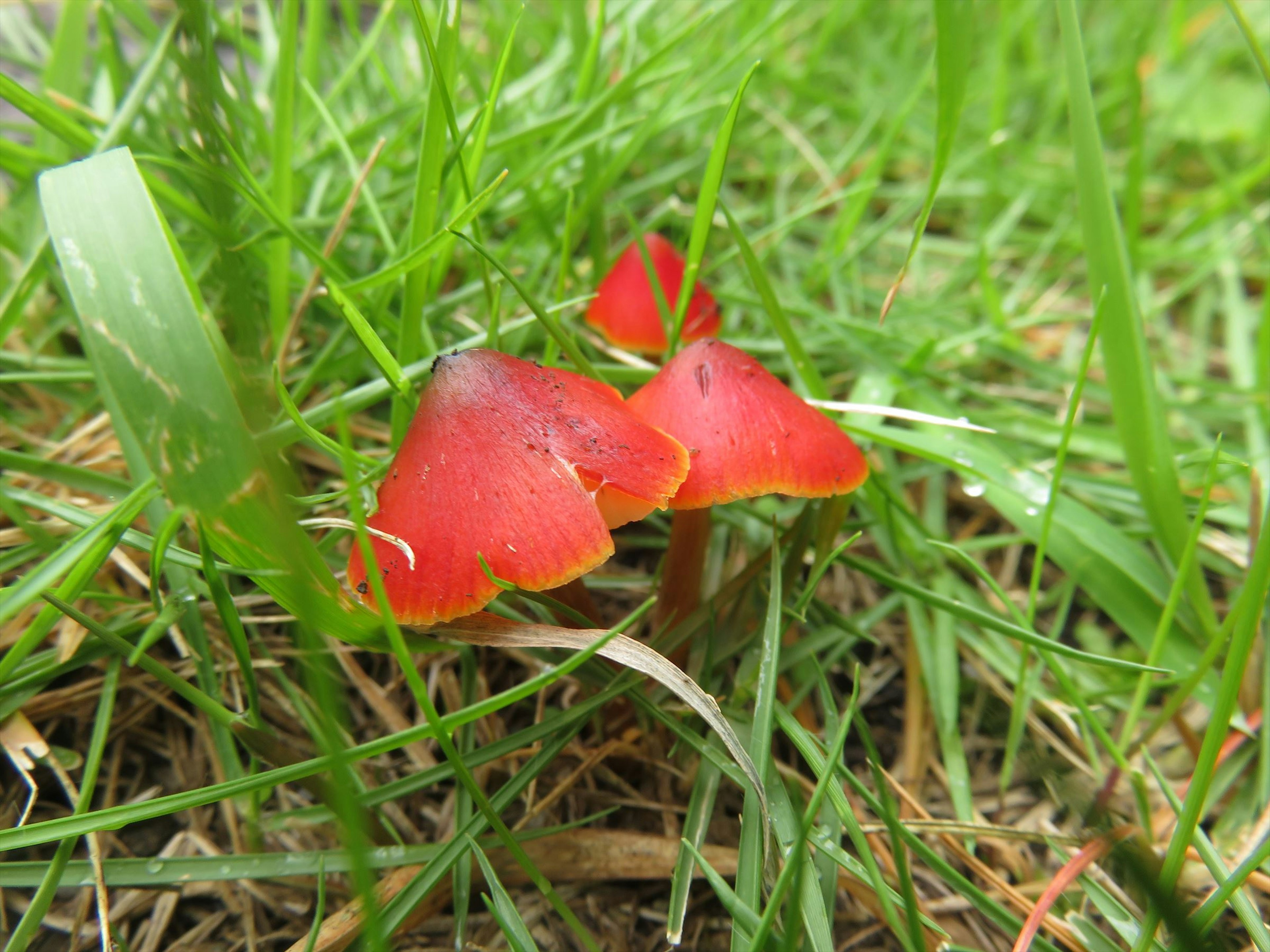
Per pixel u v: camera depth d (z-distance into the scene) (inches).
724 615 4.2
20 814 3.7
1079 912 3.6
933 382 5.7
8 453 3.9
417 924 3.5
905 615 4.8
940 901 3.7
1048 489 4.7
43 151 4.8
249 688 3.1
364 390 4.1
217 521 2.7
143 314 2.6
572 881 3.6
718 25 7.0
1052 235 6.7
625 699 3.9
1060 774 4.0
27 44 7.1
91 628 3.1
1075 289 7.0
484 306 5.3
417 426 3.2
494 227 5.7
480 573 3.0
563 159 5.2
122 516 3.1
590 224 5.6
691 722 3.7
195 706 3.9
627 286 5.0
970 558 4.4
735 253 5.4
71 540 3.2
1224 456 4.7
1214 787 4.0
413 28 7.1
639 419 3.4
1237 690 2.9
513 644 3.2
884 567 4.8
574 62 5.9
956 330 6.2
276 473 3.0
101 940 3.4
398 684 4.1
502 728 4.1
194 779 3.9
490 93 4.0
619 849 3.6
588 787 3.9
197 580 3.7
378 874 3.5
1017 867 3.8
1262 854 2.9
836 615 4.2
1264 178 7.5
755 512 4.7
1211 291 6.7
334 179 5.8
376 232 5.4
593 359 5.3
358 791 3.4
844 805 3.2
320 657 2.6
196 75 3.3
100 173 2.7
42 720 3.9
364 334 3.3
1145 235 7.7
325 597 2.9
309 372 4.5
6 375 4.2
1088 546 4.3
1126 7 8.7
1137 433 4.1
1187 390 6.1
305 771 3.0
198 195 4.0
